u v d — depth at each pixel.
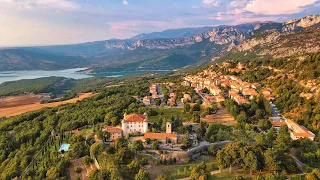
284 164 135.50
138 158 161.88
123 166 148.25
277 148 151.62
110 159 156.25
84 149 184.00
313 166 147.50
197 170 136.12
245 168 139.38
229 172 140.62
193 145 179.25
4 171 191.12
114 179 133.50
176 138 184.12
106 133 197.38
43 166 177.75
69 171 165.75
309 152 159.62
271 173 127.75
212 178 135.12
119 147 168.25
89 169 163.50
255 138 186.25
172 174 144.25
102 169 145.88
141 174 134.25
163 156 163.62
